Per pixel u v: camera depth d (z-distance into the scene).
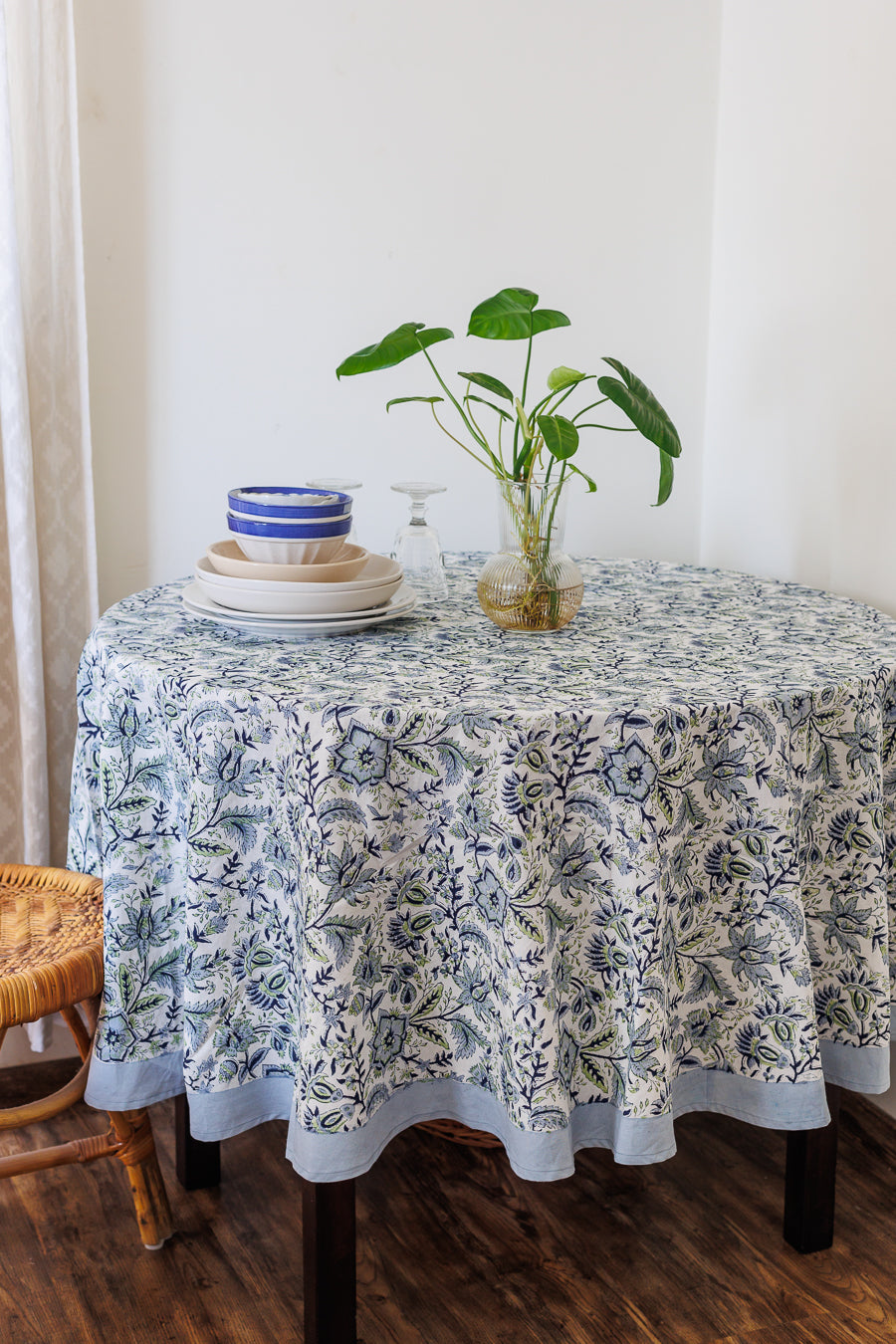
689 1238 1.57
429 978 1.29
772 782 1.26
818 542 2.12
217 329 2.09
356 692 1.26
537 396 2.30
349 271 2.15
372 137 2.11
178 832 1.33
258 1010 1.33
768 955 1.30
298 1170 1.25
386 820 1.22
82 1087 1.48
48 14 1.81
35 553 1.91
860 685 1.33
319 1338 1.33
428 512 2.28
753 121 2.20
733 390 2.33
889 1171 1.72
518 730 1.17
